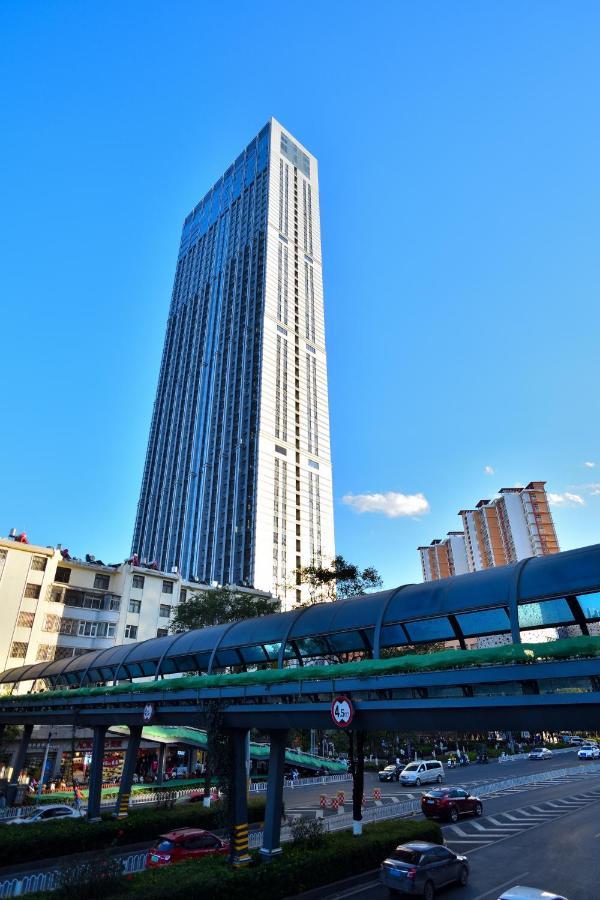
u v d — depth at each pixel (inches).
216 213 7568.9
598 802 1280.8
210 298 6884.8
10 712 1397.6
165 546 5812.0
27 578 2158.0
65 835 887.1
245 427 5369.1
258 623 875.4
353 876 729.0
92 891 580.1
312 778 1923.0
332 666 677.3
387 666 621.0
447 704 576.1
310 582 1159.6
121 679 1117.1
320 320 6481.3
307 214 6968.5
